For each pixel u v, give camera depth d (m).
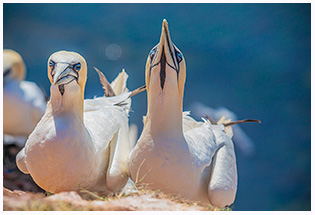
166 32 7.75
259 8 32.00
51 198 6.68
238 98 27.62
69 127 7.70
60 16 32.12
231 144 9.30
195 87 28.30
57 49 30.31
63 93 7.73
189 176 8.01
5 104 15.50
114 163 8.26
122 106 9.93
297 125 25.81
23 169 8.76
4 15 31.53
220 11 32.09
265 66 29.39
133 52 30.56
